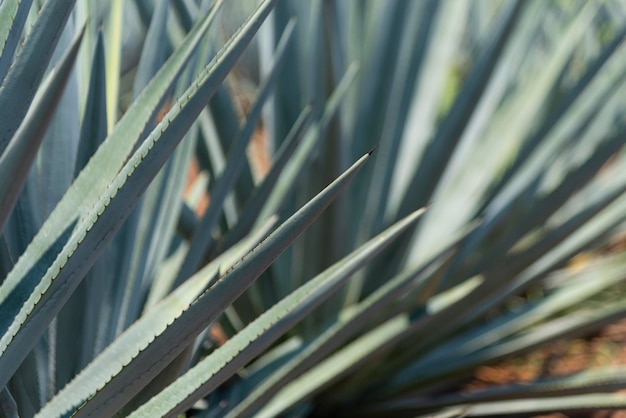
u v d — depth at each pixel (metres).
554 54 5.23
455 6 5.18
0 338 2.45
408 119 4.82
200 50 3.40
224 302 2.41
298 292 2.61
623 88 5.87
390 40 4.72
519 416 4.34
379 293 3.39
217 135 4.22
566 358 6.23
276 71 3.44
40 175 2.94
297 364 3.31
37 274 2.49
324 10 3.73
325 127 3.82
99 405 2.46
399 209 4.44
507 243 4.34
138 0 3.88
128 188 2.33
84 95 3.07
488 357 4.64
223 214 4.36
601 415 5.45
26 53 2.25
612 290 6.22
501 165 5.03
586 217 3.97
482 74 4.09
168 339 2.42
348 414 4.64
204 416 3.63
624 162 5.62
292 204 4.34
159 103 2.51
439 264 4.08
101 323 3.12
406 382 4.54
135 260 3.31
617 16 7.15
